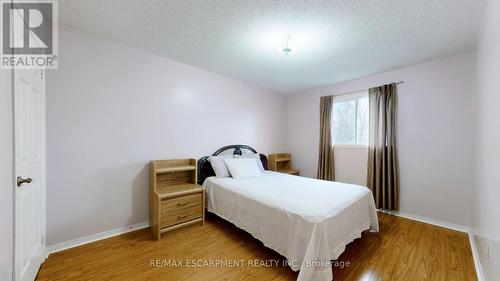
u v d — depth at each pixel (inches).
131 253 76.4
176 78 110.8
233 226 102.6
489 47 57.4
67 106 78.2
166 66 106.7
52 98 74.9
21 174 51.2
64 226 77.9
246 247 81.7
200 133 122.3
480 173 71.8
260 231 77.4
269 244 73.1
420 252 77.7
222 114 134.4
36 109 63.9
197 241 86.4
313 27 76.3
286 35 82.7
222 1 63.1
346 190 90.0
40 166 67.6
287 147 183.0
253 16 70.5
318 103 159.9
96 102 85.0
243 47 94.0
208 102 126.0
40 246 66.8
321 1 62.1
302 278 55.8
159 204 86.9
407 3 62.4
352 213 77.4
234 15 70.2
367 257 74.4
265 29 78.5
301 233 62.5
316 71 123.6
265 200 77.7
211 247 81.5
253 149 155.2
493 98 51.7
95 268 66.9
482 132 68.2
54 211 75.5
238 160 125.2
